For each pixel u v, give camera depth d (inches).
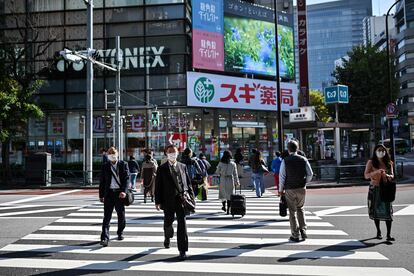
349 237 309.6
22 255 266.7
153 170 552.7
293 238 299.9
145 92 1074.1
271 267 230.5
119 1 1102.4
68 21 1107.3
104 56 1093.1
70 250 279.4
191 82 1055.6
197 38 1078.4
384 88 1416.1
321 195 623.2
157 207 266.8
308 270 223.0
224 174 439.5
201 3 1091.9
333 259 245.8
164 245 283.0
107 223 297.6
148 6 1093.8
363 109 1441.9
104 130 1075.3
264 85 1177.4
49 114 1096.8
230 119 1137.4
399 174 875.4
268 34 1230.3
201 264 239.6
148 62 1080.8
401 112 3376.0
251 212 453.1
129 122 1068.5
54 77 1095.6
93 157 1070.4
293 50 1298.0
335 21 5748.0
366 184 773.9
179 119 1073.5
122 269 230.7
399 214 413.7
